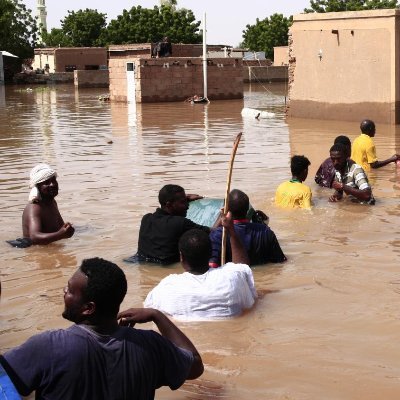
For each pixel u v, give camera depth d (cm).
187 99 3253
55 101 3444
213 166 1267
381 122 1995
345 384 442
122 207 939
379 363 470
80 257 726
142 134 1861
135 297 604
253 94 3944
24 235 785
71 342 331
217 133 1844
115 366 334
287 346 499
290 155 1393
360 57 2036
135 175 1190
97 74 4984
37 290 627
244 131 1881
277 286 623
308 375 455
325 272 659
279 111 2605
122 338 341
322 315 556
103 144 1652
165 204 703
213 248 652
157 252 694
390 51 1944
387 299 587
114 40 6688
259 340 511
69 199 999
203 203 789
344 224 835
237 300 556
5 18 6256
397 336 512
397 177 1130
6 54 5800
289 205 913
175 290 553
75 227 838
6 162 1388
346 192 936
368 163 1195
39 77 5662
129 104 3142
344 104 2109
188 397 430
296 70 2273
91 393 329
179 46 4778
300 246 746
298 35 2244
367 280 635
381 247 738
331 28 2111
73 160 1394
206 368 468
